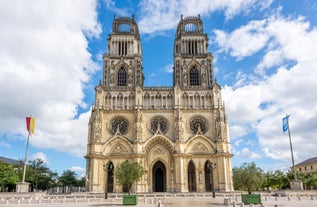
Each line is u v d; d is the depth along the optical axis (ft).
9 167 373.40
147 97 339.57
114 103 334.44
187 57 361.71
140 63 357.41
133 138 319.27
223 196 241.76
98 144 309.83
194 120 333.01
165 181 317.83
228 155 312.09
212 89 340.39
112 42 368.07
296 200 180.45
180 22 391.24
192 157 315.17
